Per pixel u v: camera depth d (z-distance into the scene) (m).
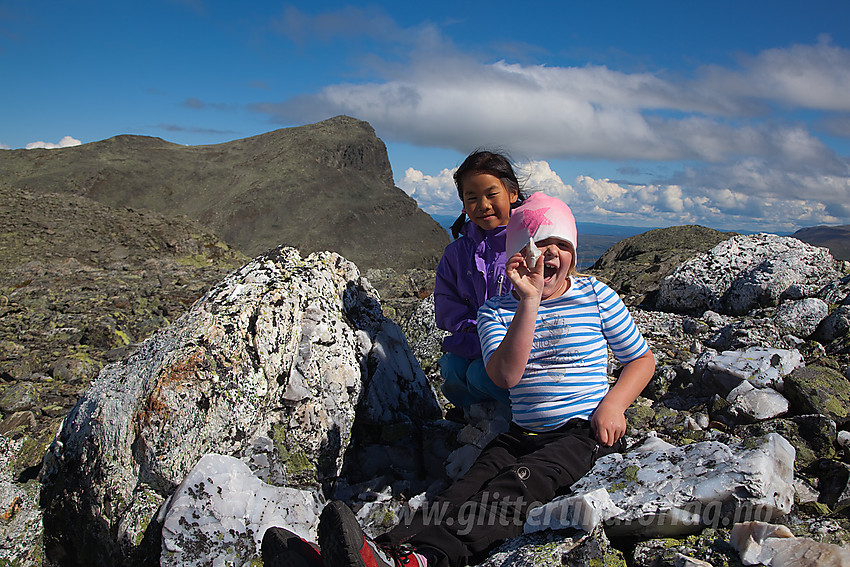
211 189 160.25
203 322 2.80
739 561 1.98
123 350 5.95
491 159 3.14
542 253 2.65
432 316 5.61
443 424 3.58
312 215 155.00
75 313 7.50
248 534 2.45
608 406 2.57
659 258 7.54
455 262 3.42
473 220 3.26
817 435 2.70
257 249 143.25
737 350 3.66
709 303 5.12
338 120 198.62
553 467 2.37
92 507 2.64
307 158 175.88
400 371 3.77
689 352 4.17
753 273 4.93
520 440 2.63
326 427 3.11
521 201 3.25
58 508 2.81
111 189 150.38
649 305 5.72
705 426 3.03
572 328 2.71
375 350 3.66
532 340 2.59
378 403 3.51
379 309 3.97
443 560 2.17
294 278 3.31
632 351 2.76
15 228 16.38
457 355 3.45
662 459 2.42
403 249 153.38
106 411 2.71
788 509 2.21
